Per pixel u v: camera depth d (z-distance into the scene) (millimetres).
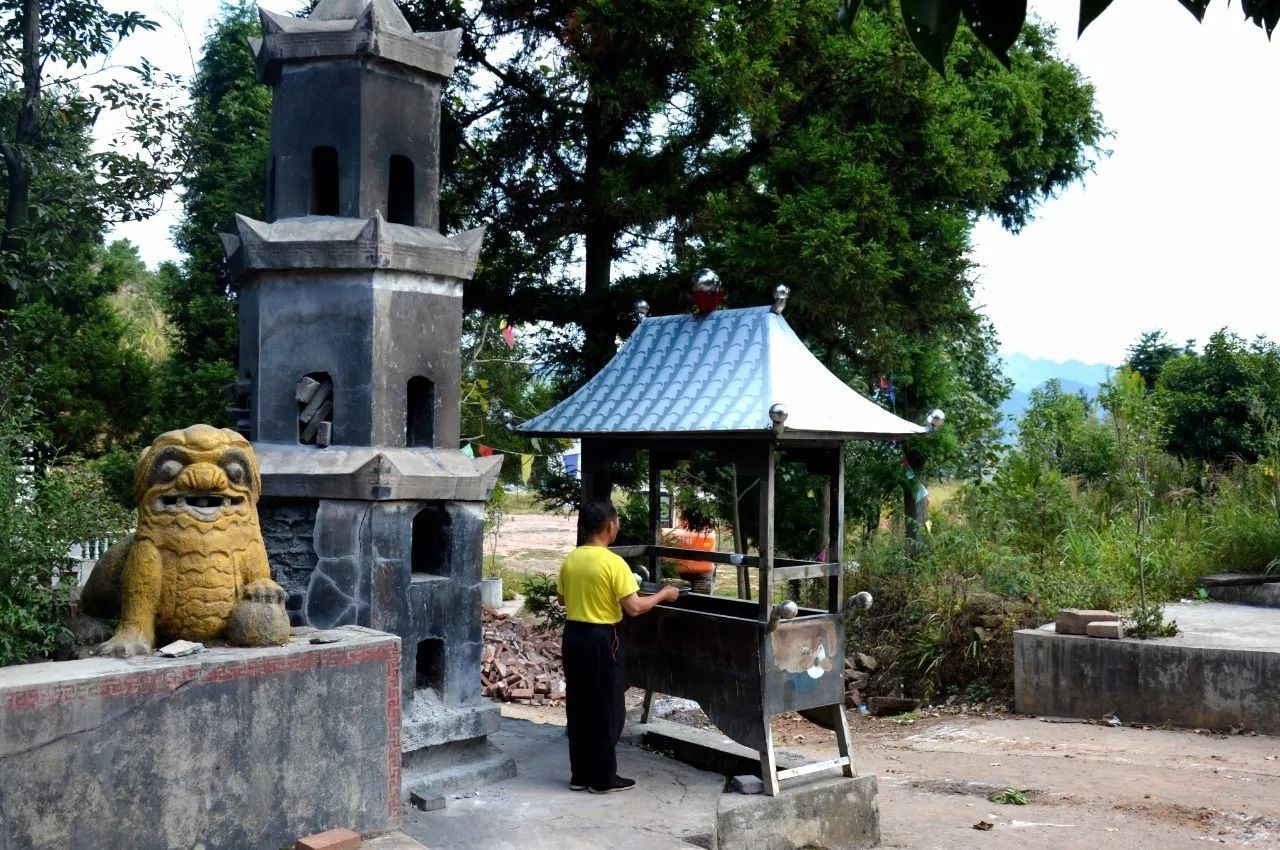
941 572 11680
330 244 6270
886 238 9672
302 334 6406
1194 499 14453
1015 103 14656
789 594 11977
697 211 10703
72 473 6836
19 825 4168
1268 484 14070
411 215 6918
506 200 11594
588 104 10547
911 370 13578
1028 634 10031
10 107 13203
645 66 10141
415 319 6527
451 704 6406
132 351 19344
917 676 11109
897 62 9648
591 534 6211
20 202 12578
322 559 6129
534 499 12367
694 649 6340
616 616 6098
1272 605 11836
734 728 6047
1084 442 15008
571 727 6102
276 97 6801
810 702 6109
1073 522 13180
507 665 11711
